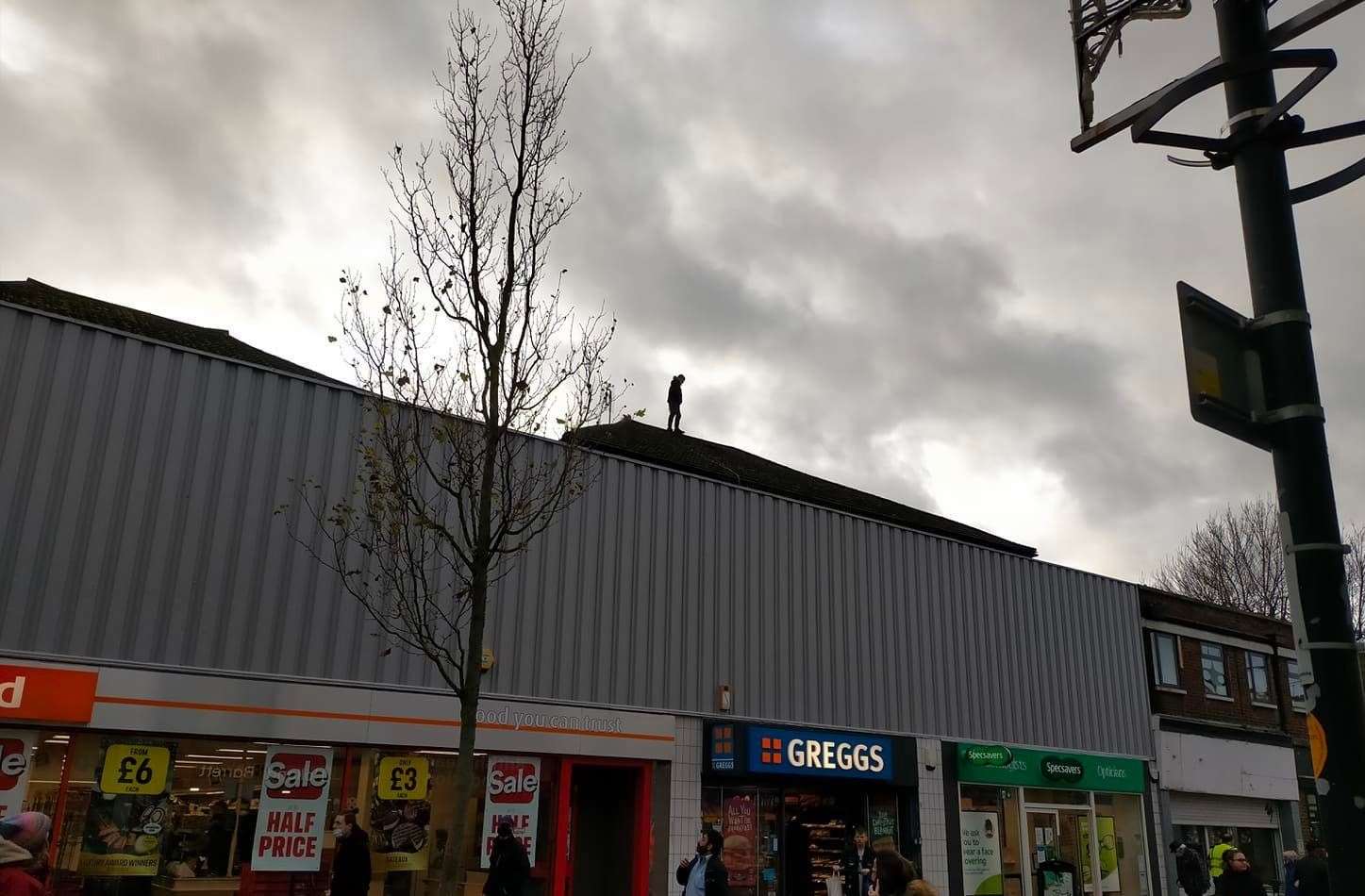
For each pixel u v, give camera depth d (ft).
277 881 41.60
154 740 39.91
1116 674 79.20
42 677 37.45
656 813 51.96
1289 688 95.91
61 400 40.45
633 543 54.49
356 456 46.47
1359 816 10.91
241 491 43.68
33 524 38.91
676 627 55.06
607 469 54.49
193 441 43.04
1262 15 13.60
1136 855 76.33
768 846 56.29
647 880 50.70
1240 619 93.40
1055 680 74.43
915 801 62.85
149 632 40.37
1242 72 13.33
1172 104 13.83
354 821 39.91
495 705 47.32
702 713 54.85
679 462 64.13
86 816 38.11
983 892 64.85
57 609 38.68
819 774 57.21
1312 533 11.94
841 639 62.39
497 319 35.94
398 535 38.75
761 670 57.98
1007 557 74.43
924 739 64.39
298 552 44.37
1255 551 145.89
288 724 42.14
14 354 39.83
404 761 45.24
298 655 43.39
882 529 67.05
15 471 38.99
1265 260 13.00
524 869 41.16
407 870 44.27
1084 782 73.00
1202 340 12.50
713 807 54.54
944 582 69.62
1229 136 13.60
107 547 40.19
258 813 41.52
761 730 54.85
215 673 41.06
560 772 49.26
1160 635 84.99
